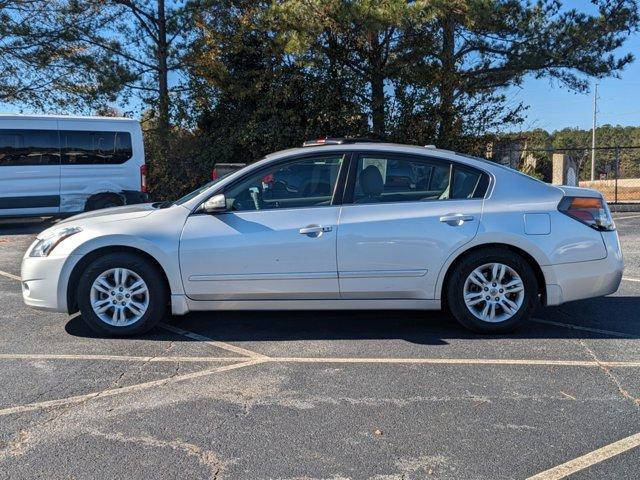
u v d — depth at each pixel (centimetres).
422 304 530
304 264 518
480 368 460
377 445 340
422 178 537
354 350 506
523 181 540
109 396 409
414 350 504
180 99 1758
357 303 528
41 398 405
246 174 535
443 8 1309
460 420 371
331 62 1650
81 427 362
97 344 523
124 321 535
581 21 1509
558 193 536
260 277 520
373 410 386
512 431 357
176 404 396
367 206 525
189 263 519
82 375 448
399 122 1648
